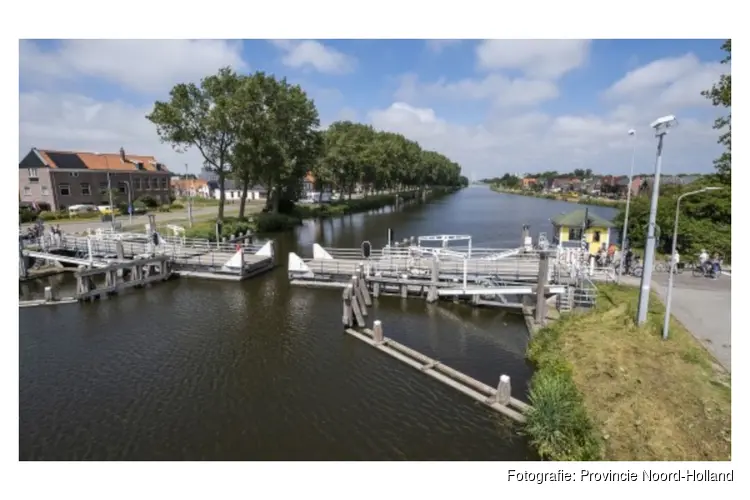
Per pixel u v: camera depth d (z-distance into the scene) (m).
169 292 26.56
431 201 121.88
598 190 128.62
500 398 13.25
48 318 21.94
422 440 11.98
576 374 13.23
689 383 12.33
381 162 89.69
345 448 11.76
